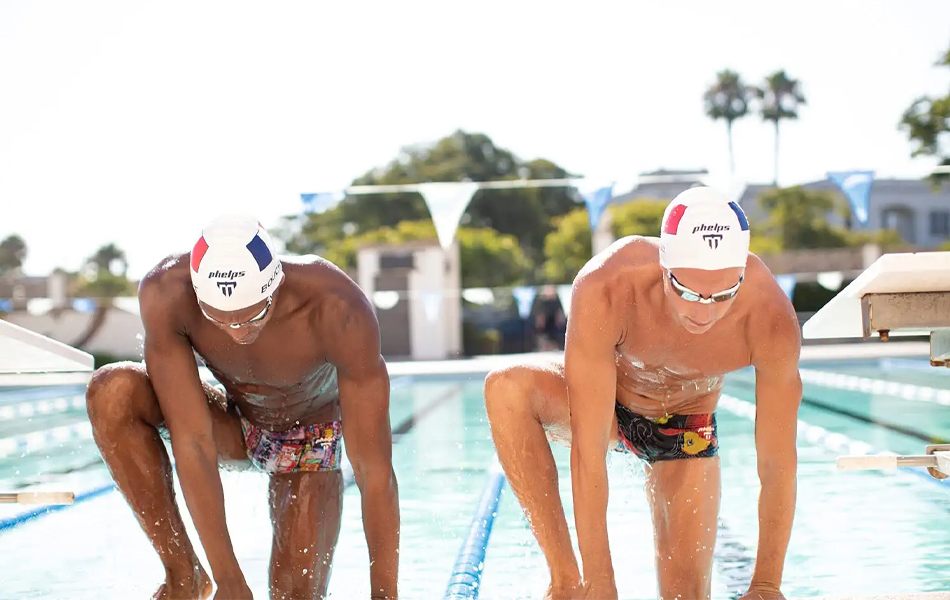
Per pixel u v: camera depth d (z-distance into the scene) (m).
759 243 21.97
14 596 2.96
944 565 3.28
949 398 8.08
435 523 4.18
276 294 2.61
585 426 2.45
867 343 15.20
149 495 2.62
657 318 2.55
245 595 2.48
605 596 2.34
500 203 27.53
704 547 2.82
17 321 17.66
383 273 18.55
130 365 2.69
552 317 19.19
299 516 2.94
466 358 18.30
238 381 2.83
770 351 2.50
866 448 5.62
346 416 2.64
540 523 2.62
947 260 2.60
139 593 2.95
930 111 23.25
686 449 2.92
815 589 3.04
